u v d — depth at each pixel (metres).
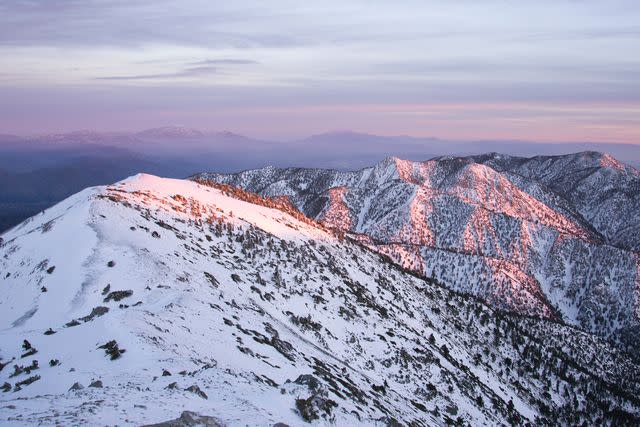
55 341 43.94
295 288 98.81
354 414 42.66
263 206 165.75
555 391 158.88
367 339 93.62
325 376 55.72
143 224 90.44
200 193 139.12
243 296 78.00
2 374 38.91
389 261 191.75
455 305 177.75
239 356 46.91
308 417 34.66
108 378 34.31
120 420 25.89
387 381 81.12
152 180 132.12
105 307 53.09
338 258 141.50
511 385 134.62
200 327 50.66
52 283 64.69
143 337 42.22
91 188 110.81
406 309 134.62
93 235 77.12
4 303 64.38
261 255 108.38
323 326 87.81
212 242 102.31
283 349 58.38
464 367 118.06
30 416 25.66
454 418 82.88
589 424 150.00
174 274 70.31
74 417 25.48
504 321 196.00
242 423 28.39
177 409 28.69
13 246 84.19
